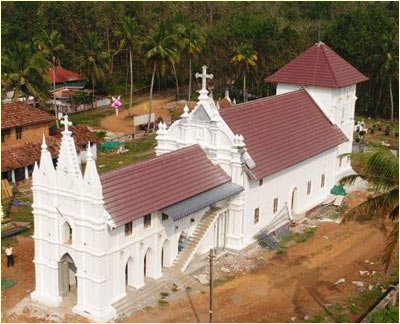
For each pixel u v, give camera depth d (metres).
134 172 37.56
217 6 123.88
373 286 39.66
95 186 33.12
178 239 40.62
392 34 86.44
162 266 40.09
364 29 91.50
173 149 45.59
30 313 35.50
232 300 37.41
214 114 43.72
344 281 40.34
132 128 85.00
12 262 42.06
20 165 59.06
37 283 37.06
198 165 42.25
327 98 57.19
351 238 47.69
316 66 58.69
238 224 43.88
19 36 105.94
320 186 55.59
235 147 42.59
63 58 113.06
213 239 43.69
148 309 35.78
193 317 35.12
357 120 91.56
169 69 97.62
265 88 98.00
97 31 112.88
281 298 37.88
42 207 35.94
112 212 34.44
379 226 50.06
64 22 113.38
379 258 44.09
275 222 48.69
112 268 35.06
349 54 92.44
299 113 53.94
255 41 95.94
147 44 80.94
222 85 103.31
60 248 35.66
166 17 115.69
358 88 94.19
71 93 101.88
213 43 101.69
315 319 35.22
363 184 60.34
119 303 35.72
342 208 54.41
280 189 48.50
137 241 36.53
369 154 31.67
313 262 43.25
